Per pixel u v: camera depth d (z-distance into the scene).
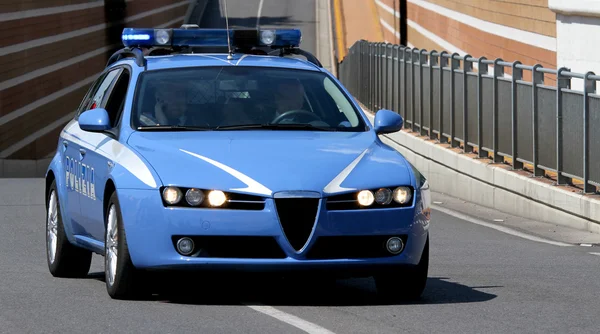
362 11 155.00
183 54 20.80
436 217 34.28
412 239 16.70
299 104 19.09
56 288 18.91
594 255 24.77
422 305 17.06
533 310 16.62
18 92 92.75
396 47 54.75
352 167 16.78
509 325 15.36
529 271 21.59
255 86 19.30
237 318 15.70
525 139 35.78
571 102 32.19
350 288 18.97
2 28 89.75
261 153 16.95
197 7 183.38
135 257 16.61
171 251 16.28
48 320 15.70
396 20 127.38
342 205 16.28
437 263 23.00
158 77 19.33
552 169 33.66
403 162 17.41
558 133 32.88
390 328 15.01
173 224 16.22
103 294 18.06
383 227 16.44
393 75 55.50
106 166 17.84
